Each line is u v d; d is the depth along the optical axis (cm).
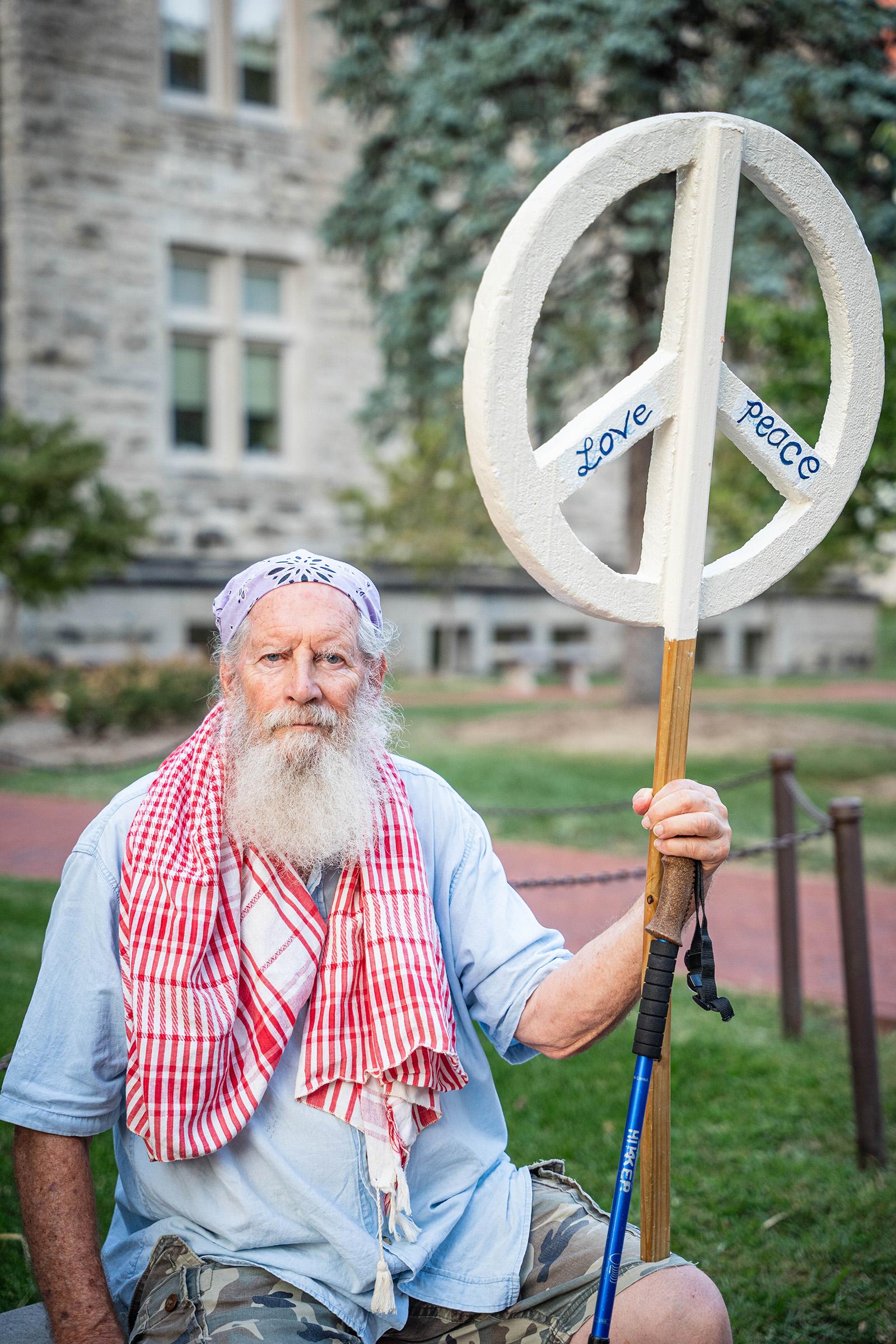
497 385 158
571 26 1020
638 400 171
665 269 1139
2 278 1534
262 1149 179
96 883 186
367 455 1708
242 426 1712
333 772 182
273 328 1727
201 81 1645
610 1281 168
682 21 1042
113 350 1577
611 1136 381
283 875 185
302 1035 183
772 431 181
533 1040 196
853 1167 361
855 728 1253
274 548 1728
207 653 1605
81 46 1522
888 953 575
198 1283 177
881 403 190
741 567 182
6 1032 430
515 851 776
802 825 859
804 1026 478
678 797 171
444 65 1124
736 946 593
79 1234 181
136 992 176
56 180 1520
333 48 1702
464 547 1675
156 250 1600
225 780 186
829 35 1019
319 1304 177
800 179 176
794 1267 307
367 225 1233
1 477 1247
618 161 161
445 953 201
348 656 190
